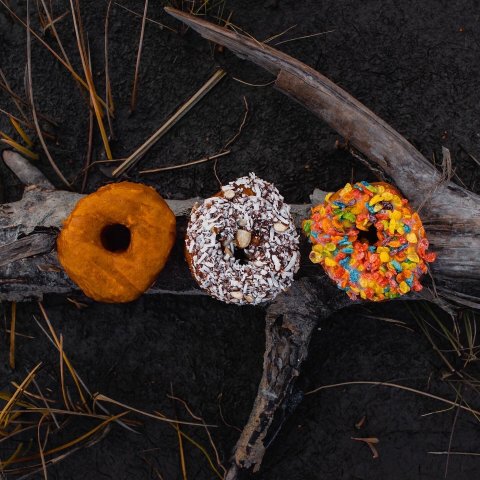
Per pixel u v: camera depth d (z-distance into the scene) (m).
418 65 0.86
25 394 0.85
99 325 0.86
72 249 0.72
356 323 0.85
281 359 0.78
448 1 0.86
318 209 0.72
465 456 0.84
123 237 0.77
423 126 0.85
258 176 0.85
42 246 0.75
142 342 0.86
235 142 0.86
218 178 0.85
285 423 0.85
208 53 0.87
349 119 0.76
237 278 0.72
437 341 0.84
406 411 0.85
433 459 0.84
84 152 0.87
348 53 0.86
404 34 0.86
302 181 0.85
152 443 0.85
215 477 0.85
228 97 0.86
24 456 0.85
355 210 0.70
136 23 0.87
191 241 0.72
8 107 0.87
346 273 0.70
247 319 0.85
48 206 0.80
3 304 0.86
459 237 0.74
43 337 0.86
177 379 0.85
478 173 0.85
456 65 0.85
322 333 0.85
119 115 0.87
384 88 0.86
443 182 0.75
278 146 0.85
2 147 0.86
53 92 0.87
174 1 0.85
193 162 0.86
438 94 0.85
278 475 0.85
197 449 0.85
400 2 0.86
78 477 0.85
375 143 0.76
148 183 0.86
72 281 0.79
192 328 0.86
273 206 0.72
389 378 0.85
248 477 0.83
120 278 0.73
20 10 0.87
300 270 0.77
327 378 0.85
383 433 0.85
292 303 0.78
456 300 0.77
